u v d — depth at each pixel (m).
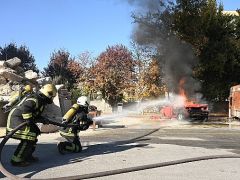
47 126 16.56
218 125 24.12
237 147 12.90
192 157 10.24
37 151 11.12
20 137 8.79
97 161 9.57
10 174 7.67
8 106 10.23
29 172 8.30
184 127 21.91
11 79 20.34
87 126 10.91
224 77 38.12
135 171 8.52
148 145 12.67
